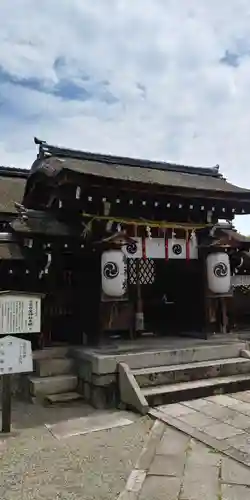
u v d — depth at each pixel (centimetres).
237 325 1368
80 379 929
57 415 787
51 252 996
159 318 1256
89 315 1033
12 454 589
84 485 490
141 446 608
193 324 1180
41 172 1026
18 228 959
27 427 714
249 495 452
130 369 886
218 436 627
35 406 858
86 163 1226
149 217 1091
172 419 712
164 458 557
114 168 1230
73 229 1014
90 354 897
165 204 1073
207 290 1121
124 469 531
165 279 1276
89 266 1025
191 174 1438
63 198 997
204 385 868
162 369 890
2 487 489
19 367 713
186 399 837
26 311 780
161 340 1105
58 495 467
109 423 725
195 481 488
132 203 1040
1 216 1341
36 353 977
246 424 682
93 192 964
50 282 1027
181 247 1111
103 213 1001
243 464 530
